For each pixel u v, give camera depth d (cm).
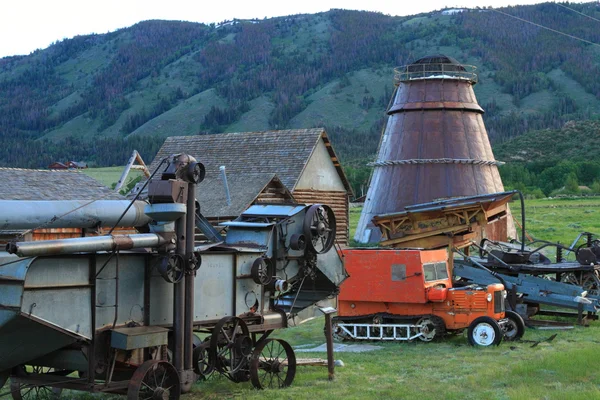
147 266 1170
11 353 1067
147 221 1218
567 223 6309
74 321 1047
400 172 4562
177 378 1152
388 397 1301
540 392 1278
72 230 2366
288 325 1450
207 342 1270
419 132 4597
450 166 4503
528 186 13762
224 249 1312
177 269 1159
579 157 17212
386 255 1975
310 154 4106
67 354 1137
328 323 1479
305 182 4116
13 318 980
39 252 962
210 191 3534
